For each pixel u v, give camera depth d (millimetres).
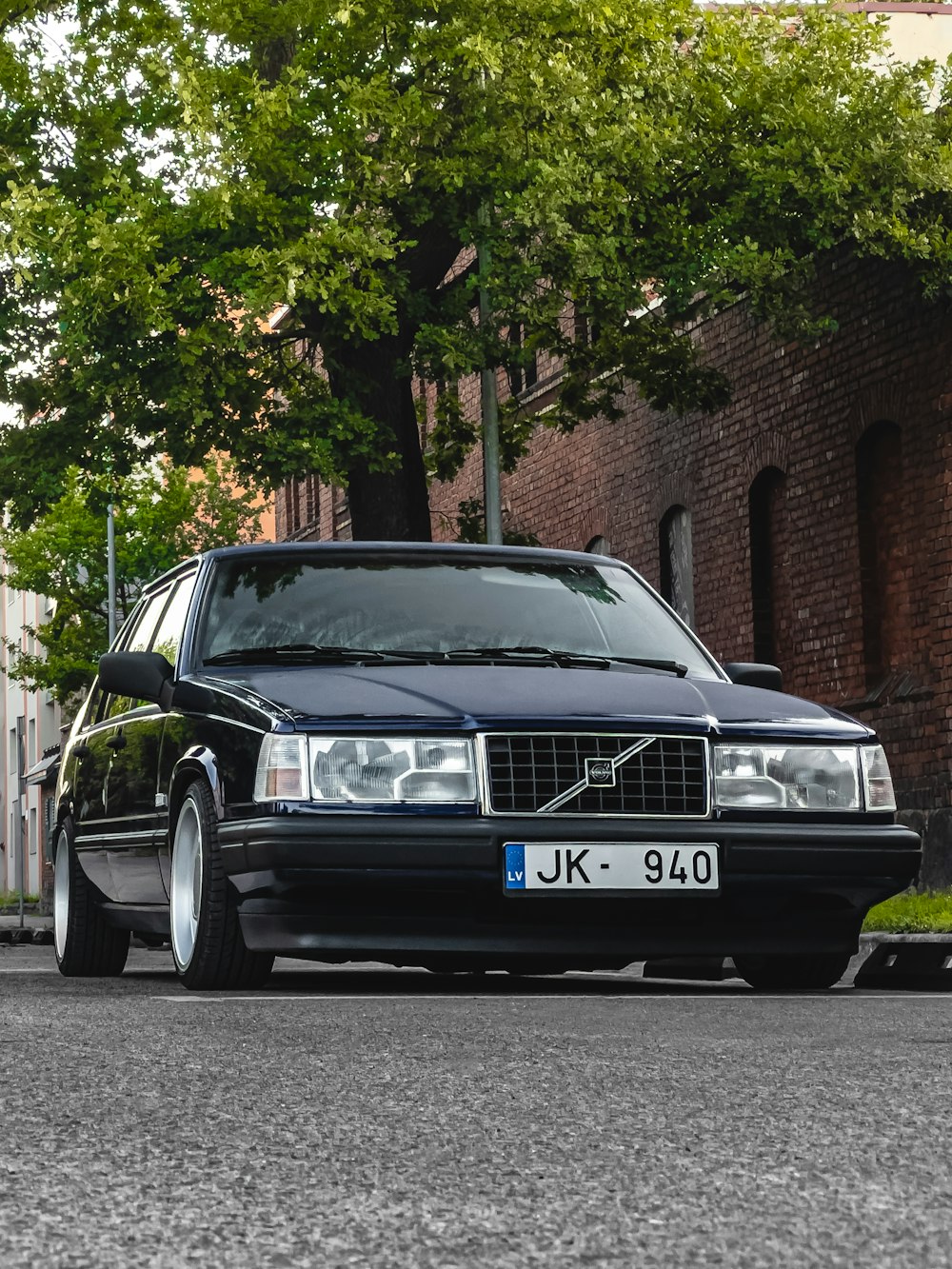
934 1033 5730
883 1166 3330
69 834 10461
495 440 21609
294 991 7906
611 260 18297
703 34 19672
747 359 23094
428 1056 5082
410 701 7504
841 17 19875
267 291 17109
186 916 8125
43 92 18984
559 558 9320
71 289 17438
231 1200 3041
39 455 19734
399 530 20219
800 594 22062
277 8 18281
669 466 25250
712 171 18938
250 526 41406
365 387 19531
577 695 7668
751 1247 2678
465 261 31188
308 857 7211
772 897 7648
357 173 18062
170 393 18016
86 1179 3234
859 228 18359
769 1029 5871
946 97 19750
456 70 18328
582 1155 3473
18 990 8297
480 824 7305
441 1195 3090
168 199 18188
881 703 20047
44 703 58625
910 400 19766
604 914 7438
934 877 19000
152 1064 4887
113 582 38031
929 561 19438
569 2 18375
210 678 8281
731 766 7652
